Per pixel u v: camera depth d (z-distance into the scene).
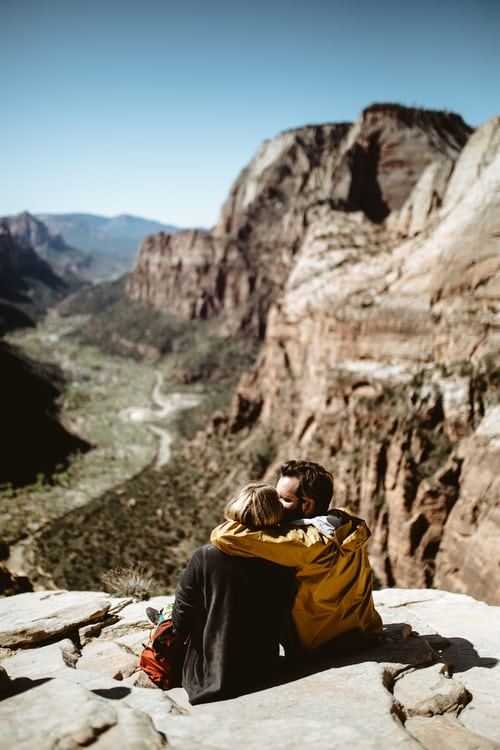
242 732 3.91
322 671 5.03
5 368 125.12
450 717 4.47
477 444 32.84
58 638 6.97
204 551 4.89
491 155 52.50
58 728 3.64
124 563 48.03
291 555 4.74
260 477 62.16
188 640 5.38
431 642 6.10
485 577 27.36
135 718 3.81
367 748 3.60
